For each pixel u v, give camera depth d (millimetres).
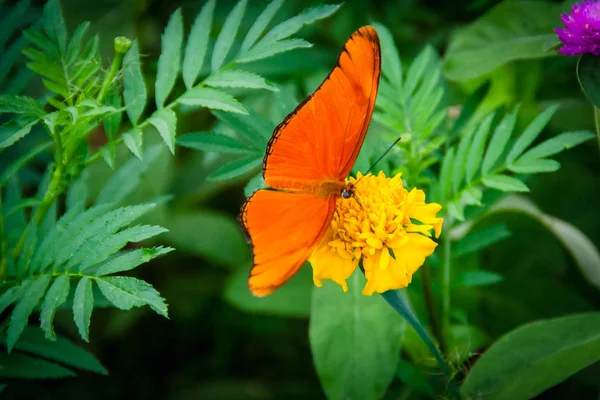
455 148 600
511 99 655
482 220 624
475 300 623
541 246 636
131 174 575
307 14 540
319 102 521
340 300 568
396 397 616
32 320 615
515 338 564
